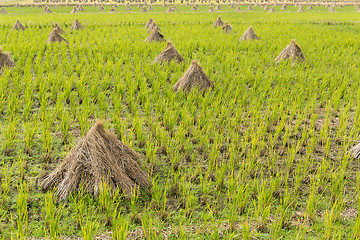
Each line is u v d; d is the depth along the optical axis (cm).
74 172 636
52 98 1148
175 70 1512
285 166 790
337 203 627
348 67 1703
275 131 966
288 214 610
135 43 2131
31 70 1562
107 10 6575
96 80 1269
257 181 712
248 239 524
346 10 7038
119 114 1030
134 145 862
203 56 1802
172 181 711
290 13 5531
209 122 959
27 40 2203
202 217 604
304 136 872
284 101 1147
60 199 626
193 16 4594
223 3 9444
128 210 614
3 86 1152
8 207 608
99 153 643
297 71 1554
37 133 902
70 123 956
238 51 2067
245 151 843
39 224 566
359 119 988
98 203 615
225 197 668
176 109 1048
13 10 6200
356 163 805
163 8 7262
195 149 859
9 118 954
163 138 838
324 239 541
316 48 2069
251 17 4541
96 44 2242
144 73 1479
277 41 2306
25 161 762
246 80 1434
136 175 677
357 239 517
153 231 554
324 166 725
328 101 1206
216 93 1234
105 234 550
